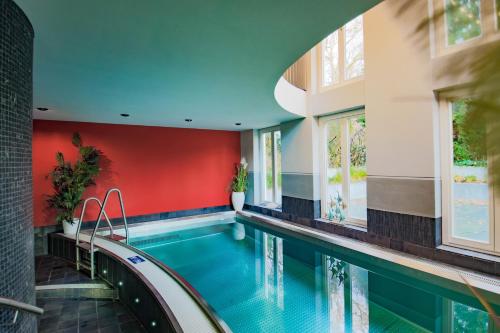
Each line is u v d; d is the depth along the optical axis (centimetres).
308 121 613
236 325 296
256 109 519
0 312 153
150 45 246
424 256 398
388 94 441
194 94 405
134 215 672
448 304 331
